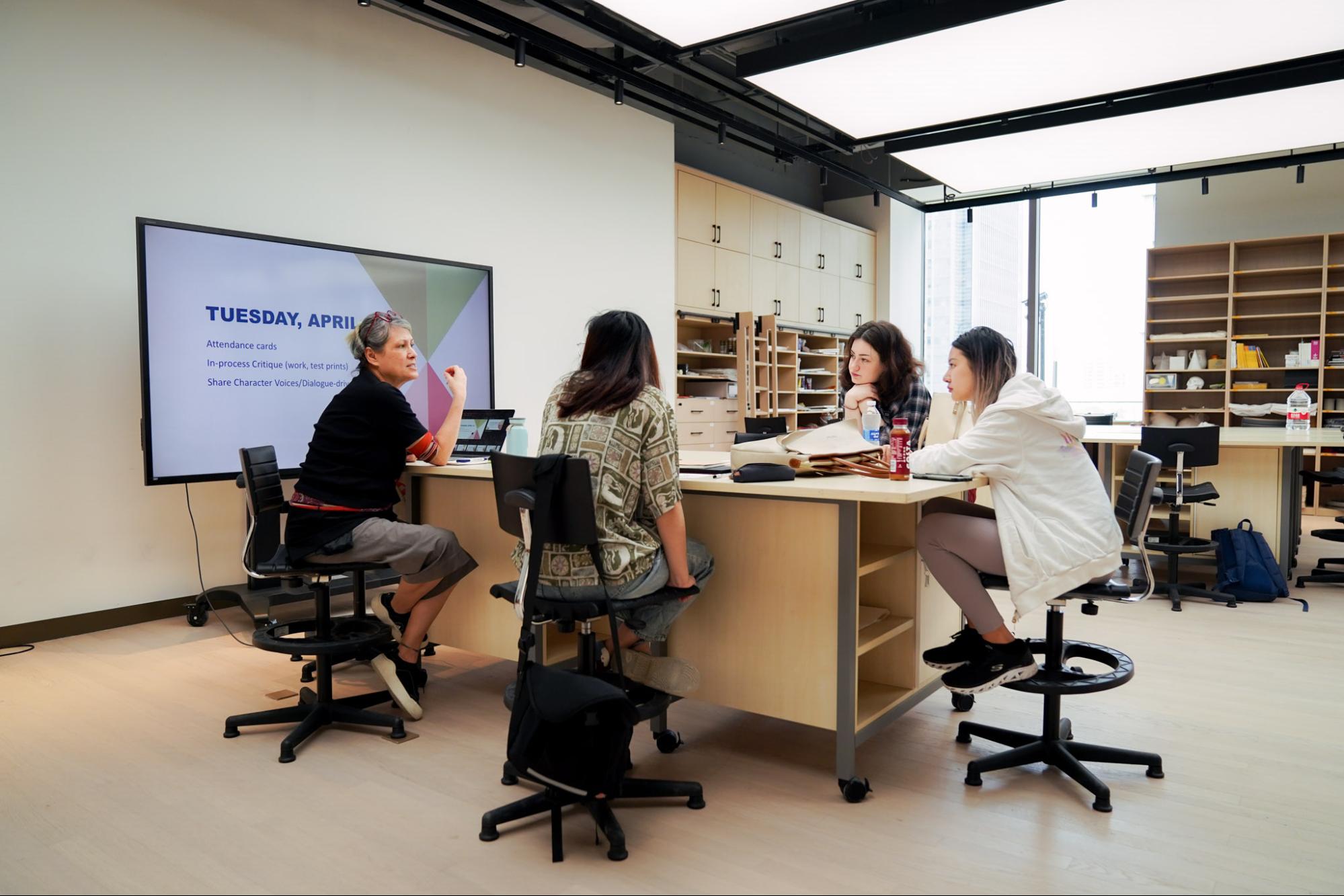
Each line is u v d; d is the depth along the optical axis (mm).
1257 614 3887
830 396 8852
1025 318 8953
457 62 4902
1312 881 1641
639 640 2340
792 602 2129
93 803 1994
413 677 2760
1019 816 1925
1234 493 4707
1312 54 4207
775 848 1777
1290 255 7488
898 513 2373
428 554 2498
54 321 3389
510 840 1821
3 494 3291
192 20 3738
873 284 9391
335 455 2482
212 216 3828
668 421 1956
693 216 6918
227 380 3670
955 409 2646
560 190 5570
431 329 4590
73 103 3400
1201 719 2533
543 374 5480
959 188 7008
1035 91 4730
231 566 4020
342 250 4125
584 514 1807
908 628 2365
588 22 4102
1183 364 7676
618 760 1709
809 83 4605
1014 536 1986
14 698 2754
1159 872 1672
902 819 1910
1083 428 2074
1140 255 8109
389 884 1637
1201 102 4828
